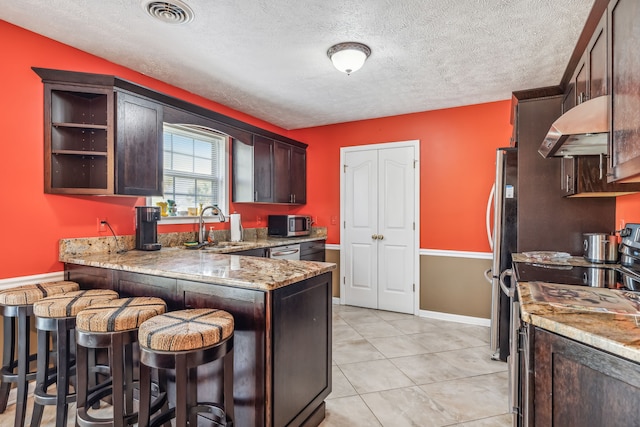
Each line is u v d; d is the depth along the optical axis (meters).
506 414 2.06
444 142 3.92
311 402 1.90
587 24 1.80
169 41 2.41
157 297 1.90
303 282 1.82
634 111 1.17
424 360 2.81
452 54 2.58
